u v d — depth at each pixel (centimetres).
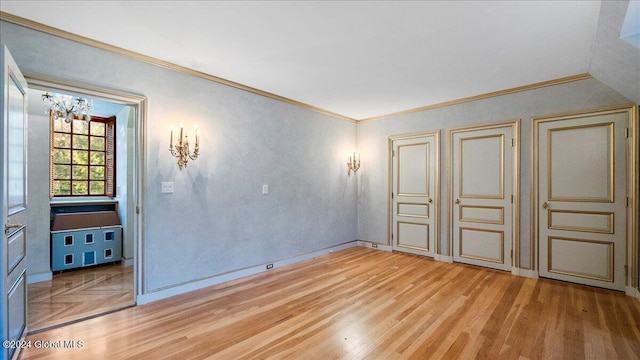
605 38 235
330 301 296
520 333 234
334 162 511
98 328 240
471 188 425
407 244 495
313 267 415
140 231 288
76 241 395
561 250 354
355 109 488
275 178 412
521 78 350
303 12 217
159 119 300
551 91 359
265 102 399
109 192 482
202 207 333
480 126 414
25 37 228
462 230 432
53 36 240
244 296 308
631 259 310
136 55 283
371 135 542
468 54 285
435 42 261
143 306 283
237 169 366
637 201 305
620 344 218
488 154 410
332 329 240
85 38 254
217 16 222
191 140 323
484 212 412
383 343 220
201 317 261
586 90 337
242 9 213
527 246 375
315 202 474
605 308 279
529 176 375
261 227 393
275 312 271
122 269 406
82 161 476
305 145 457
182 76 317
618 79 287
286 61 303
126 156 423
